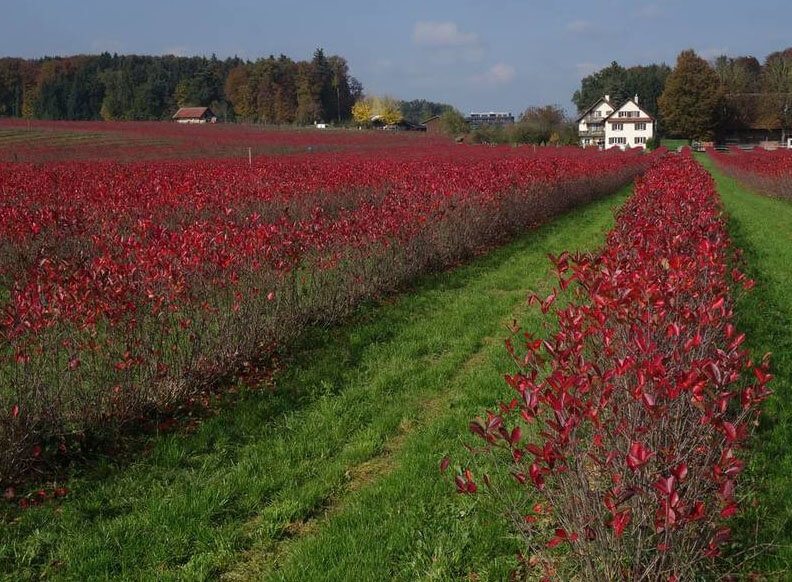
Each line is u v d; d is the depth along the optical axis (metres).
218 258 5.95
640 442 2.64
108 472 4.57
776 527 3.57
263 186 13.69
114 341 5.17
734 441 2.67
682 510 2.38
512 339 7.18
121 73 119.38
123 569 3.60
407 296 9.01
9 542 3.80
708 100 83.44
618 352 3.46
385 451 4.92
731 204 21.36
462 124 81.44
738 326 7.14
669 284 3.83
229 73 122.81
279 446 4.89
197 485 4.38
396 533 3.77
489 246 12.99
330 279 7.74
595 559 2.83
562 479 2.88
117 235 8.85
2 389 4.55
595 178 22.86
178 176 15.61
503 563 3.46
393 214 9.48
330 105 125.50
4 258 8.67
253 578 3.57
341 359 6.62
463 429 5.03
